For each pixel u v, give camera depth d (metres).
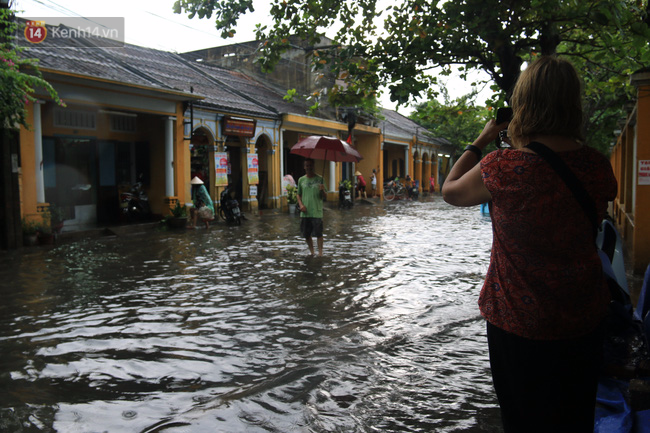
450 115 7.04
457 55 5.12
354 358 4.35
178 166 16.05
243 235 13.45
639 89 7.37
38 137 11.95
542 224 1.73
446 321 5.41
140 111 14.56
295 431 3.12
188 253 10.28
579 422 1.84
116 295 6.69
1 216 10.71
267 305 6.14
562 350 1.77
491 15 4.60
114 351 4.57
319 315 5.71
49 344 4.77
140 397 3.62
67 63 12.96
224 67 26.84
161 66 19.00
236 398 3.56
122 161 15.97
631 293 6.45
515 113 1.85
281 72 25.56
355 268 8.50
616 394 3.09
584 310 1.77
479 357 4.37
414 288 7.00
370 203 27.47
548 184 1.71
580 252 1.76
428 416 3.32
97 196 15.19
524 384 1.83
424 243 11.59
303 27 5.96
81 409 3.42
